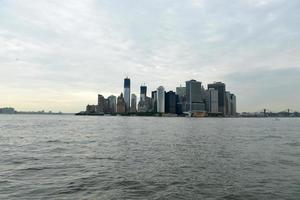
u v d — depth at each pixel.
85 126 164.12
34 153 48.75
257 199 22.69
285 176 30.47
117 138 82.31
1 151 51.53
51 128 136.88
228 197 23.16
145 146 60.16
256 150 53.25
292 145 62.56
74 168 34.75
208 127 160.12
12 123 193.75
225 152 50.25
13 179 28.52
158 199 22.67
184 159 42.06
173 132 112.06
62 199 22.34
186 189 25.41
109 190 24.97
